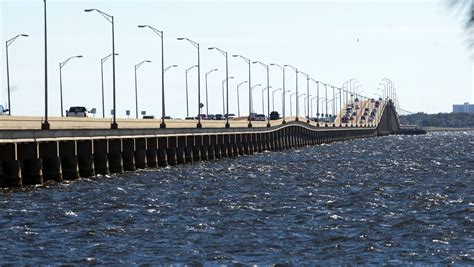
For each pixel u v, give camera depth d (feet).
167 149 650.43
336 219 296.30
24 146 409.69
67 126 497.05
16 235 255.09
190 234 258.98
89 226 276.00
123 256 220.64
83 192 390.21
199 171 574.56
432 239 249.96
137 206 336.08
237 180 490.49
